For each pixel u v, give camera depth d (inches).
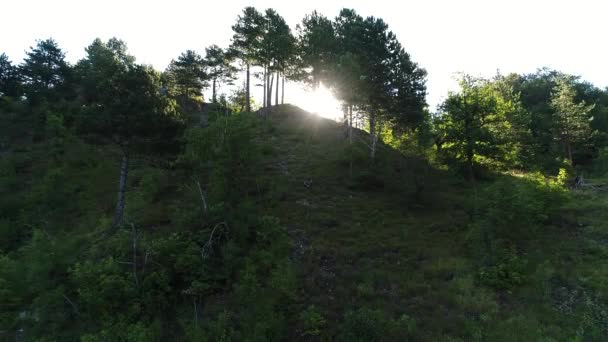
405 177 917.2
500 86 1530.5
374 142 1098.7
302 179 975.6
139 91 778.2
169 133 788.6
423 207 834.2
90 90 966.4
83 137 772.0
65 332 487.5
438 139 996.6
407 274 573.9
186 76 1843.0
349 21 1339.8
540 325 437.7
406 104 1071.6
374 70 1055.6
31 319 523.5
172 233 629.0
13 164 1182.9
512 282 522.3
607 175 1284.4
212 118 788.0
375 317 439.5
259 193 824.3
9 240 805.9
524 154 1347.2
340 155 1102.4
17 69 1736.0
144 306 493.7
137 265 559.2
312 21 1537.9
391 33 1100.5
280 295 485.7
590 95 2276.1
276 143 1320.1
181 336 465.1
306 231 701.9
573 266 553.9
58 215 892.0
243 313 470.9
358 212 797.2
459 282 537.3
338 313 486.0
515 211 581.6
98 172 1054.4
